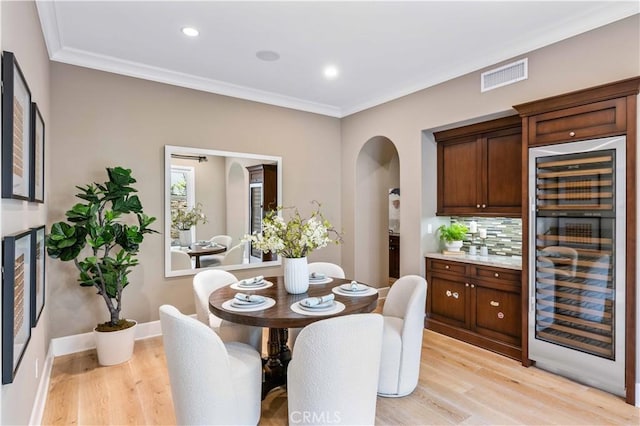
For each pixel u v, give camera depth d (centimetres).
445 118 376
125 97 356
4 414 146
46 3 245
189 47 316
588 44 268
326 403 171
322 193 506
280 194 463
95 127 340
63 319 325
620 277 244
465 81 356
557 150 277
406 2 247
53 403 245
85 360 312
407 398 252
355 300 238
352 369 171
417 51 324
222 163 416
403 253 424
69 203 327
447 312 380
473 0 246
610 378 250
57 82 322
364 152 500
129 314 359
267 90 429
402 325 263
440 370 296
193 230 396
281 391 264
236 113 428
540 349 290
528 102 290
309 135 492
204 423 179
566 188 273
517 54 312
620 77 251
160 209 375
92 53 327
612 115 247
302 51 324
